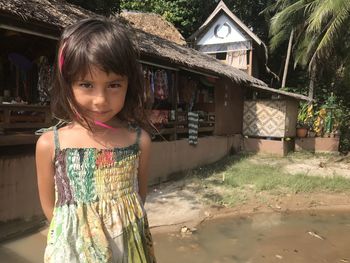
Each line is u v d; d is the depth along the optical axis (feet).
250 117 41.86
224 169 32.37
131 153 4.61
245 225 20.04
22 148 17.61
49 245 4.19
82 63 3.89
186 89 32.58
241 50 62.08
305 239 18.35
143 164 4.94
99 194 4.29
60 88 4.25
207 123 36.11
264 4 80.79
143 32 33.30
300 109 51.85
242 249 16.78
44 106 18.20
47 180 4.59
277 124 40.19
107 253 4.08
